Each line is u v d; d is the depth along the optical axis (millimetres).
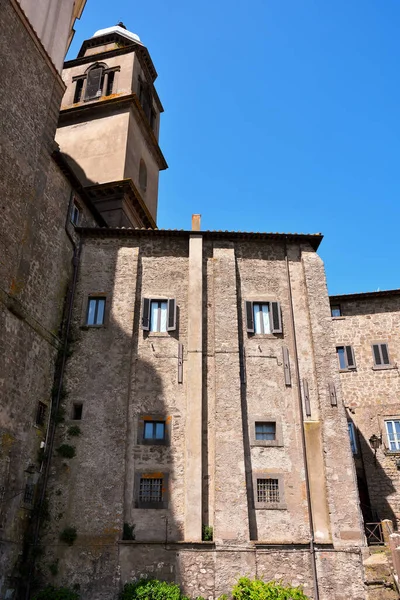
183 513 18641
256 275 23219
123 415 19922
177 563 17734
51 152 21562
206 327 22047
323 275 23047
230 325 21766
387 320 28469
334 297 29016
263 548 18062
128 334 21438
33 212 19781
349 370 28016
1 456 16484
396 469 25797
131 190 29156
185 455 19453
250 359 21453
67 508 18438
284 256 23734
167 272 23062
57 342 20828
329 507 18781
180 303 22438
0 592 15898
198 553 17891
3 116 18422
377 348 28094
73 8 24953
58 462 19156
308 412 20484
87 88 34156
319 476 19422
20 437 17688
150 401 20453
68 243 22578
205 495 19062
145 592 16578
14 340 17828
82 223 24297
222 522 18328
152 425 20188
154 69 37125
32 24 21203
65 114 33125
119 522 18219
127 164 31062
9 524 16625
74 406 20250
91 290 22438
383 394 27219
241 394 20719
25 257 18969
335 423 20109
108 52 34969
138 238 23672
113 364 20875
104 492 18672
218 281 22641
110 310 21953
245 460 19656
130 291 22359
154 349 21422
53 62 22531
